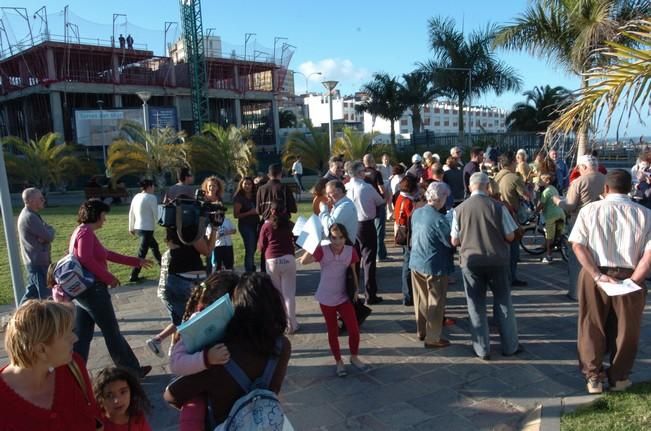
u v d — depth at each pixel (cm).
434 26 3000
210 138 2661
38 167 2628
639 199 826
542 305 660
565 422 376
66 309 211
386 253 971
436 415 412
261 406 211
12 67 4694
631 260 401
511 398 435
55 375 214
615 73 410
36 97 4353
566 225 848
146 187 861
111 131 3856
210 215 487
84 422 221
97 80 4391
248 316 222
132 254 1082
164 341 582
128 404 285
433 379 473
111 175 2456
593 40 737
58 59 4378
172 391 222
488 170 1007
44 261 604
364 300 702
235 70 5372
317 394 451
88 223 443
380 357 523
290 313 588
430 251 525
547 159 853
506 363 501
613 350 429
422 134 3603
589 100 422
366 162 923
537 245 964
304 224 518
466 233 499
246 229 798
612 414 382
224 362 215
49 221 1677
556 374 475
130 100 4766
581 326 430
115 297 759
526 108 4612
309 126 2916
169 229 471
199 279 479
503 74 2975
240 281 235
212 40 5284
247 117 5822
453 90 3059
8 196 581
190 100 5116
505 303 509
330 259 479
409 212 653
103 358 539
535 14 1063
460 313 646
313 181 3372
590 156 602
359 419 408
